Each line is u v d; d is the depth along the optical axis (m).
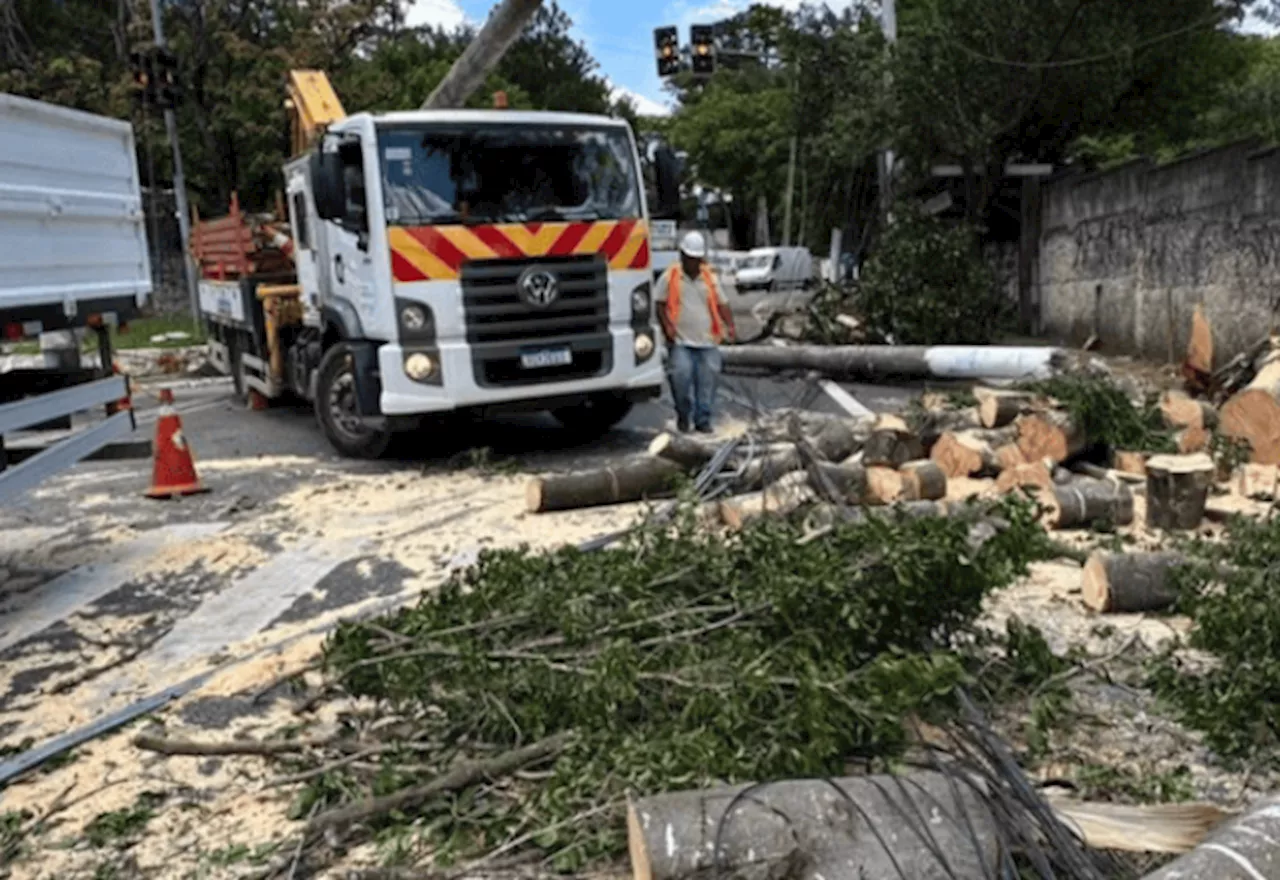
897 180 19.14
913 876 2.65
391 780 3.51
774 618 3.91
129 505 8.09
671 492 7.42
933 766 3.14
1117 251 14.41
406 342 8.47
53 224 5.86
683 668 3.65
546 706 3.70
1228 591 4.25
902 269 16.12
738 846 2.71
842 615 3.73
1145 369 12.57
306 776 3.67
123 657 5.09
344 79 26.53
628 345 9.21
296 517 7.52
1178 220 12.77
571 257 8.90
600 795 3.21
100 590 6.07
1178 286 12.80
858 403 11.57
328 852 3.32
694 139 44.69
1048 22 16.23
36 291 5.64
